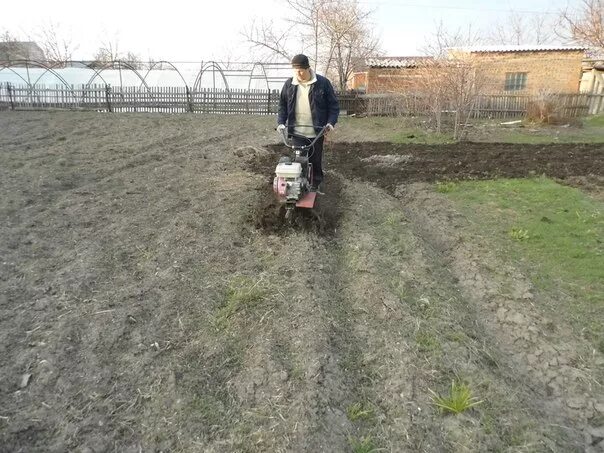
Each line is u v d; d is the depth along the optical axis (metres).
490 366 3.76
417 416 3.22
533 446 3.01
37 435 2.98
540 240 5.96
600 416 3.41
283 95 6.41
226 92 20.95
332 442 2.97
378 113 19.80
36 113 18.39
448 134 14.74
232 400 3.32
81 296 4.46
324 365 3.58
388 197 7.72
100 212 6.63
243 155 10.75
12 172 8.45
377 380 3.55
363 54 27.06
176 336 3.94
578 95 20.33
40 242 5.54
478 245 5.79
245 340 3.93
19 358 3.58
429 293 4.65
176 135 13.38
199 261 5.21
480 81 14.80
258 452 2.91
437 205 7.32
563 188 8.02
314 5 26.88
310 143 6.53
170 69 23.45
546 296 4.71
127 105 20.95
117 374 3.49
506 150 11.79
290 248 5.56
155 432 3.04
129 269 5.04
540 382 3.74
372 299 4.51
